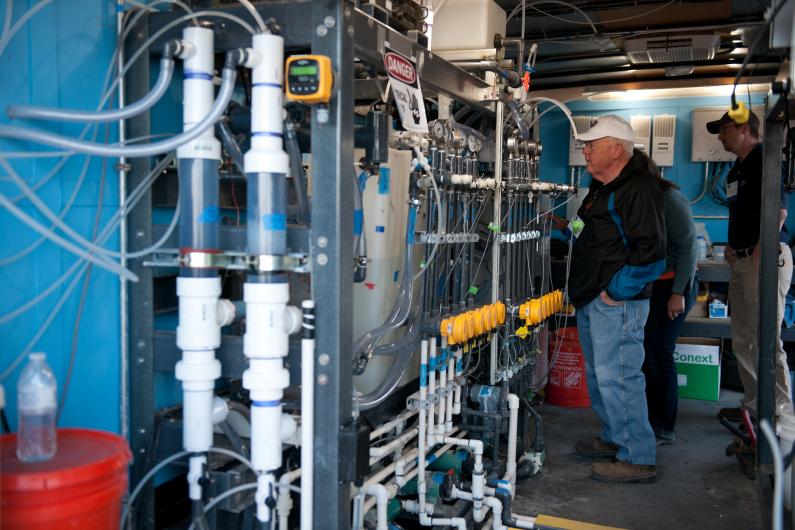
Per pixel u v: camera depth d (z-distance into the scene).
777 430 2.95
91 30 1.96
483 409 3.37
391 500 2.75
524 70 3.78
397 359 2.61
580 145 6.43
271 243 1.86
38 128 1.79
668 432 4.41
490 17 3.59
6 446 1.57
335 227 1.86
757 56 2.42
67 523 1.42
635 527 3.20
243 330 2.27
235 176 2.19
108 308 2.03
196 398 1.91
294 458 2.36
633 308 3.59
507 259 3.46
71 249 1.65
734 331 4.30
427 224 2.71
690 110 6.28
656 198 3.46
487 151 3.64
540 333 5.11
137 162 2.05
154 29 2.05
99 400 2.02
